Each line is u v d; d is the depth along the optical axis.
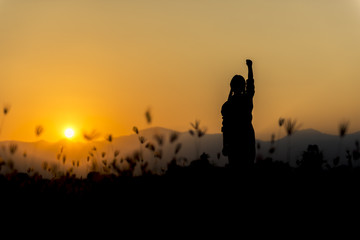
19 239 6.03
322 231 5.79
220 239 5.76
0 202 7.21
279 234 5.78
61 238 5.96
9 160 6.45
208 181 7.27
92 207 6.87
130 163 6.11
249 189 7.02
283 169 7.17
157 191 6.90
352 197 6.53
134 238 5.91
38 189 7.77
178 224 6.19
